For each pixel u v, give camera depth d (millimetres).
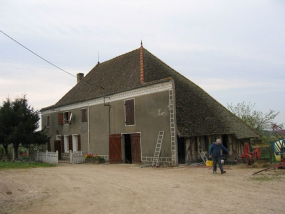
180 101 18016
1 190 8852
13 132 20609
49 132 27797
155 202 7109
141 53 20969
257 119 30312
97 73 25203
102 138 20719
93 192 8656
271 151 14727
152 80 18453
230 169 13148
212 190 8297
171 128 15750
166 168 14836
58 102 27094
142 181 10398
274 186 8500
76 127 23688
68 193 8641
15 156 22312
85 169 15461
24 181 10906
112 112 19922
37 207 7102
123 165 17453
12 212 6715
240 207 6352
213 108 20766
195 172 12602
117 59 24219
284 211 5973
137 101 17984
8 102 22016
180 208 6469
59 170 14984
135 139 17922
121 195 8078
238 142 20672
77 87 26469
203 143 17781
